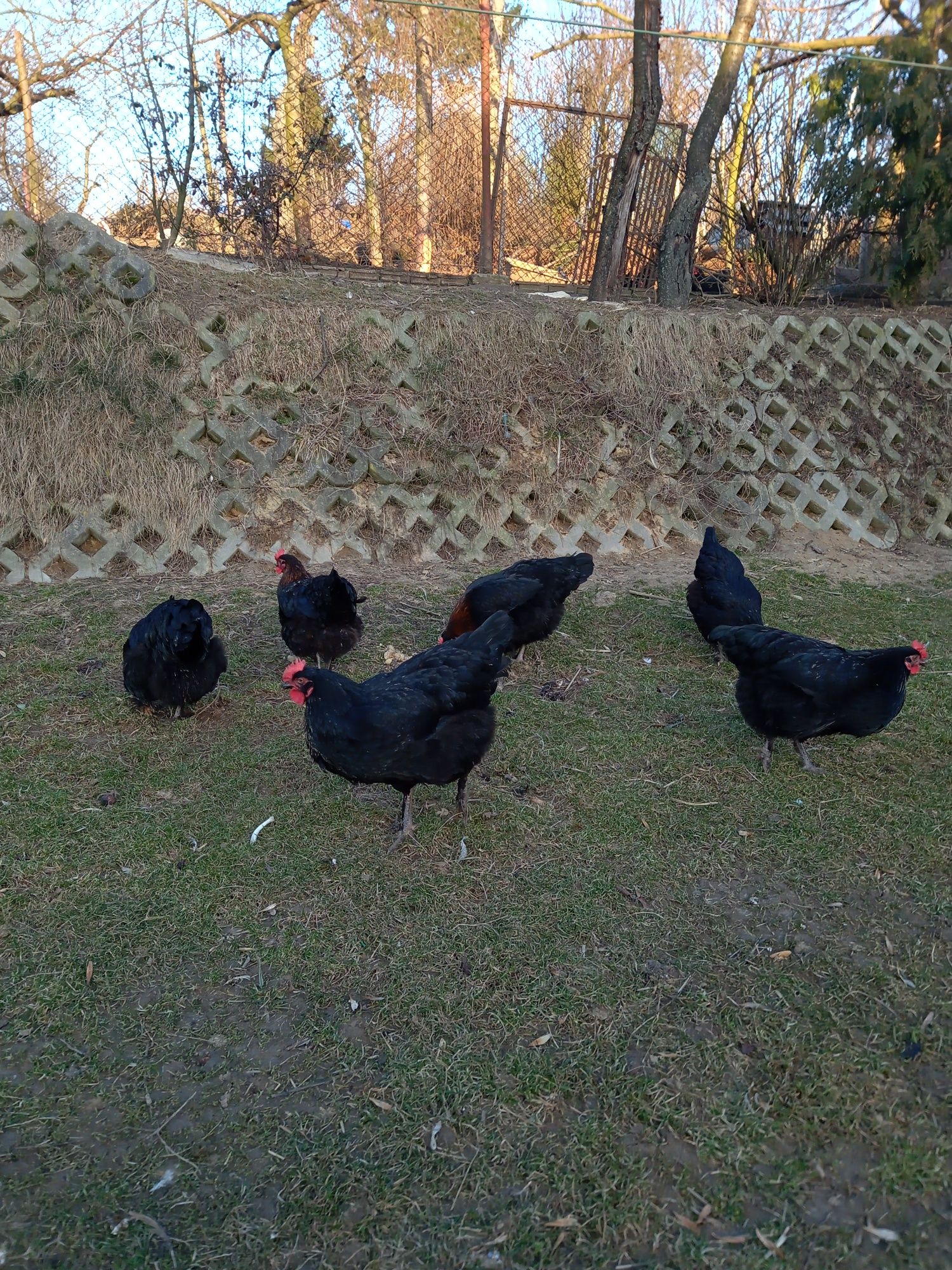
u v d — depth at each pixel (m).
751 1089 2.82
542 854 4.09
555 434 8.63
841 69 11.09
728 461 9.12
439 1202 2.46
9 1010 3.10
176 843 4.10
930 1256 2.32
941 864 4.03
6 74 9.92
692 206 10.53
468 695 4.03
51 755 4.82
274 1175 2.54
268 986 3.25
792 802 4.57
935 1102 2.78
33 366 7.39
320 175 10.79
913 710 5.65
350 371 8.20
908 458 9.94
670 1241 2.36
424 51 11.60
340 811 4.40
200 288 8.20
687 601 6.57
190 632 4.78
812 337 9.97
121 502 7.32
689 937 3.54
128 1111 2.74
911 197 11.21
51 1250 2.31
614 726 5.39
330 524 7.84
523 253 13.03
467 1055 2.95
